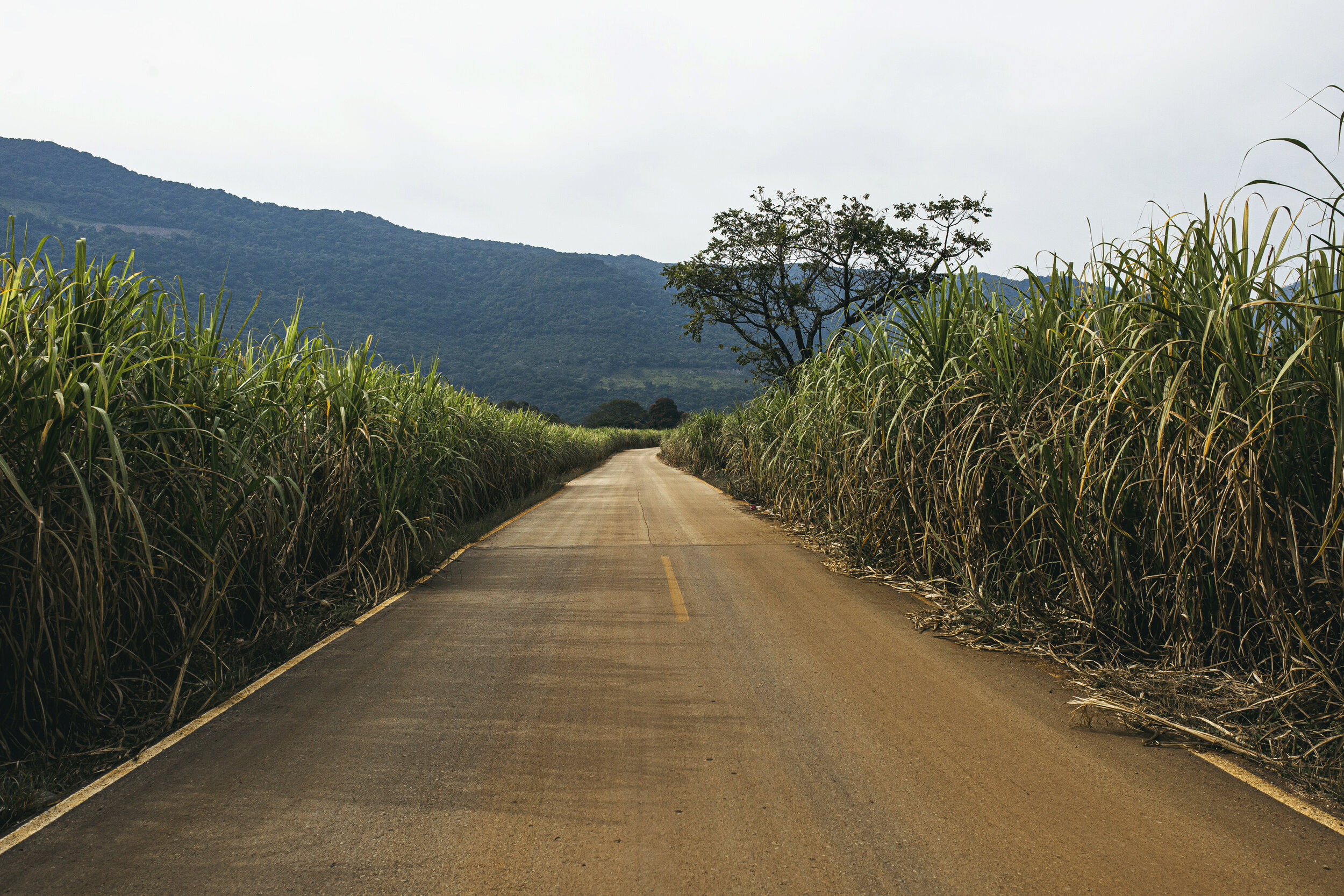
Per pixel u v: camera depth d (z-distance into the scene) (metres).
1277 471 3.66
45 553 3.54
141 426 4.27
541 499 18.39
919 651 5.00
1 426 3.52
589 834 2.64
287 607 5.95
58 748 3.43
